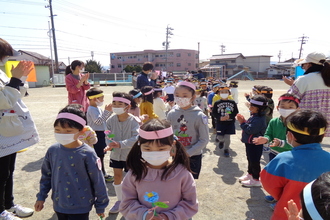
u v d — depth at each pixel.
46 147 6.15
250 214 3.30
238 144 6.51
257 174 4.02
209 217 3.23
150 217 1.74
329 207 0.98
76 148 2.29
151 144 1.83
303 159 1.85
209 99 8.14
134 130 3.16
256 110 3.85
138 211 1.81
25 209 3.25
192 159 3.10
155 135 1.80
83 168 2.28
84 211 2.29
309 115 1.86
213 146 6.33
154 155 1.83
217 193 3.88
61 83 34.19
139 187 1.93
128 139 3.05
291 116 1.96
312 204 1.05
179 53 70.06
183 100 3.05
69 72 5.08
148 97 5.08
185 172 1.95
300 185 1.82
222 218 3.21
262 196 3.77
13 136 2.87
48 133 7.55
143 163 1.96
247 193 3.87
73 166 2.25
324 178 1.09
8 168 2.90
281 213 1.91
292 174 1.85
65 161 2.26
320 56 3.67
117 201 3.36
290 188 1.86
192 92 3.09
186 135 3.05
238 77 58.56
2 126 2.75
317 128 1.82
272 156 3.34
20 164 5.01
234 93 8.70
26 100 16.38
